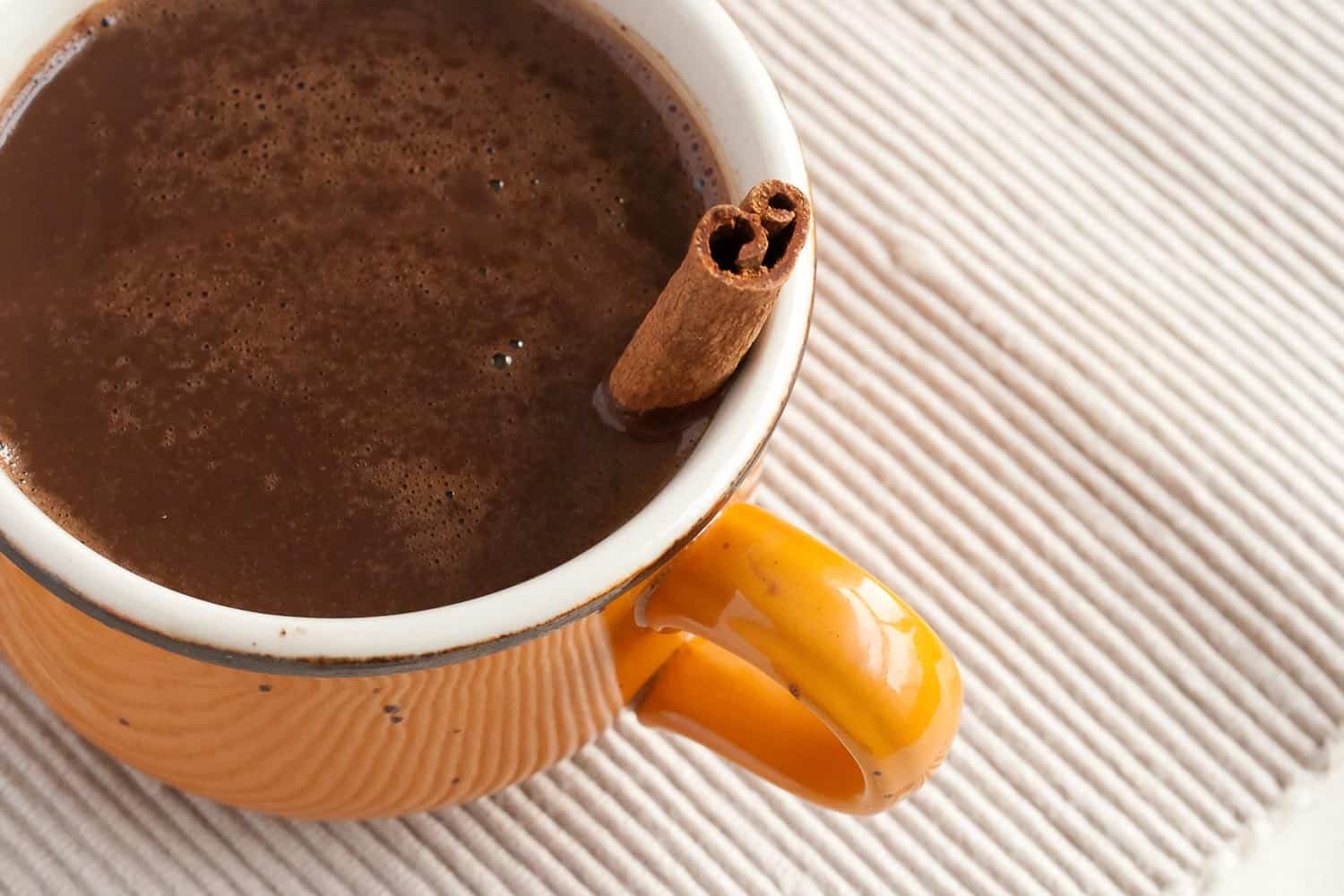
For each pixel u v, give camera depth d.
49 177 0.37
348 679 0.33
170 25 0.38
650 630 0.36
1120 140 0.45
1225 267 0.45
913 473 0.43
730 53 0.37
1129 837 0.42
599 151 0.38
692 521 0.34
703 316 0.33
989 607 0.43
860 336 0.44
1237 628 0.43
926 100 0.45
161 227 0.37
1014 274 0.44
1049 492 0.43
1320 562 0.43
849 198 0.45
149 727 0.36
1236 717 0.42
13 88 0.37
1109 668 0.42
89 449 0.35
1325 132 0.46
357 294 0.37
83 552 0.33
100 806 0.40
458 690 0.34
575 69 0.39
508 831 0.41
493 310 0.37
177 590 0.35
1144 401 0.44
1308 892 0.42
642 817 0.41
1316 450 0.44
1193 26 0.46
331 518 0.35
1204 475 0.43
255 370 0.36
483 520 0.36
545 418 0.36
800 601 0.34
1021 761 0.42
